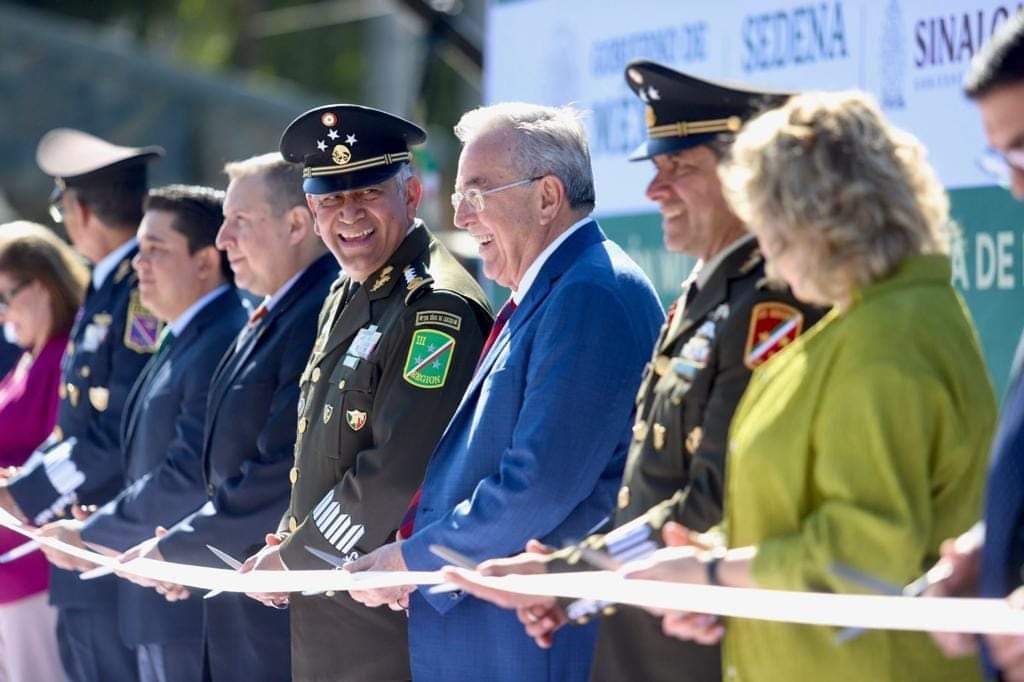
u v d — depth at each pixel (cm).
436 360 845
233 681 985
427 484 803
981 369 556
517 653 782
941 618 489
